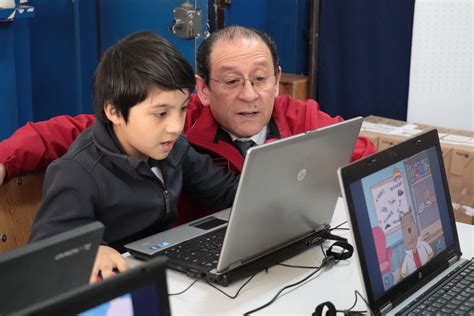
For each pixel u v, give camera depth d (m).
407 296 1.30
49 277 0.88
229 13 3.69
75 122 1.85
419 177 1.39
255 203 1.38
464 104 3.30
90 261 0.93
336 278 1.52
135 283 0.76
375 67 3.69
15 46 2.73
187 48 2.84
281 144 1.34
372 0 3.60
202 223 1.74
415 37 3.31
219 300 1.40
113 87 1.54
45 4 3.01
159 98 1.51
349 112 3.84
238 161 1.96
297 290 1.46
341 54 3.78
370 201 1.23
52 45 3.08
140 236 1.72
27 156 1.69
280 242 1.57
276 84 1.95
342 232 1.79
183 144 1.76
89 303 0.72
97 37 3.10
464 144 2.89
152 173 1.65
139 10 2.93
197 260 1.50
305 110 2.12
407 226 1.33
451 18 3.22
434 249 1.42
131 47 1.55
